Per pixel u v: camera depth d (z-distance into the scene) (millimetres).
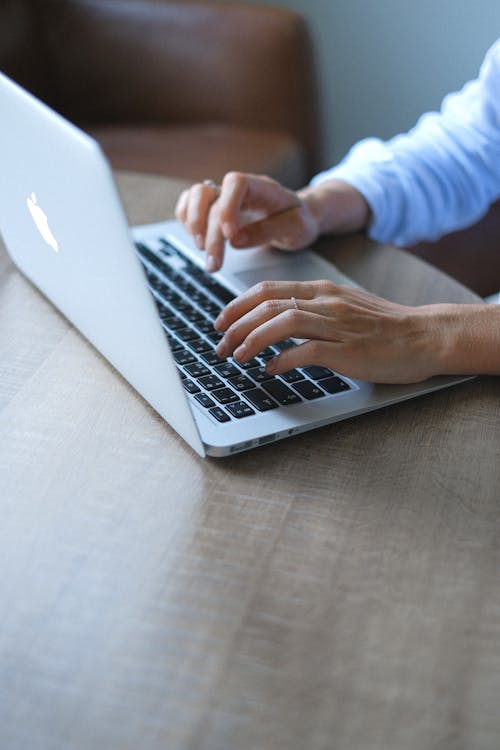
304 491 754
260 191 1096
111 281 751
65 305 942
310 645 622
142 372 801
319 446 804
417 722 573
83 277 823
